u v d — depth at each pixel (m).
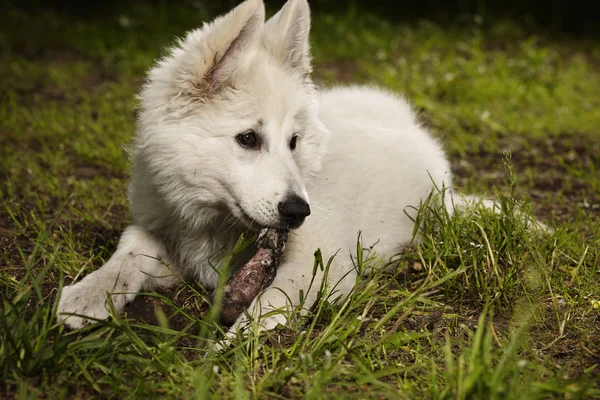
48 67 10.08
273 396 3.00
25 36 11.74
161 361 3.14
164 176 3.86
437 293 4.04
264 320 3.50
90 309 3.63
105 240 4.73
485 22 13.68
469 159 7.19
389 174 4.67
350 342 3.36
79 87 9.25
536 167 6.95
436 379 3.06
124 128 7.45
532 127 8.12
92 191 5.66
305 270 3.87
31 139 7.23
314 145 4.13
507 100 9.26
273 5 13.14
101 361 3.20
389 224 4.68
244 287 3.55
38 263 4.29
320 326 3.67
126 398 2.90
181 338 3.54
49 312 3.29
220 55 3.71
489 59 11.45
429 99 8.99
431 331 3.63
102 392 2.98
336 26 12.52
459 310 3.88
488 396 2.79
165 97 3.80
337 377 3.11
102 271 3.85
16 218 5.12
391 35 12.11
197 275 4.26
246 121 3.77
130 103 8.36
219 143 3.76
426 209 4.43
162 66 3.94
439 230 4.36
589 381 3.02
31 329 3.21
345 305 3.59
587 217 5.32
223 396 2.96
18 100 8.59
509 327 3.62
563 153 7.37
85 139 7.07
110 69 10.04
